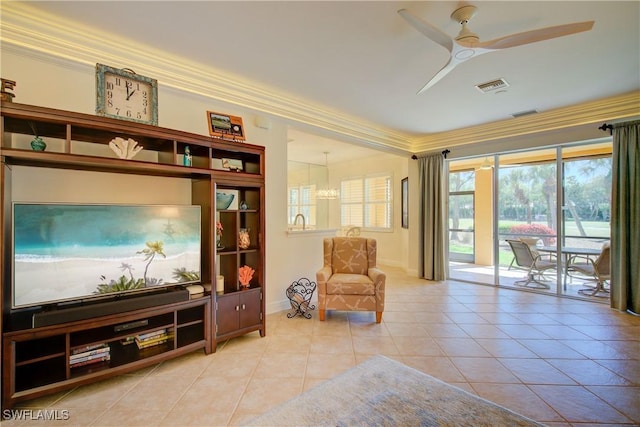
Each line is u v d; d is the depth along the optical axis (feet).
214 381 7.40
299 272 13.56
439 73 7.89
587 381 7.43
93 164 7.04
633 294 12.12
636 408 6.41
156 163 7.77
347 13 6.82
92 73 8.09
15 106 6.07
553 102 12.37
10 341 6.04
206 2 6.48
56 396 6.75
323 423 5.90
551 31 6.07
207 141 8.80
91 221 7.30
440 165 17.74
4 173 6.08
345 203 26.78
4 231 6.16
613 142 12.37
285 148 12.87
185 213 8.82
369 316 12.13
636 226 11.96
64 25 7.27
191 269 8.89
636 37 7.73
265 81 10.50
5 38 6.82
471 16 6.90
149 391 6.98
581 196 14.24
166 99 9.50
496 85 10.67
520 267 16.42
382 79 10.27
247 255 10.73
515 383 7.32
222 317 9.18
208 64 9.34
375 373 7.75
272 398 6.71
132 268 7.88
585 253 14.20
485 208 19.79
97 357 7.33
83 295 7.14
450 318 11.83
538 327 10.85
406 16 5.91
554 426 5.86
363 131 15.21
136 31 7.61
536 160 15.56
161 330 8.37
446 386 7.16
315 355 8.76
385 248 23.77
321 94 11.61
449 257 19.03
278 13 6.84
